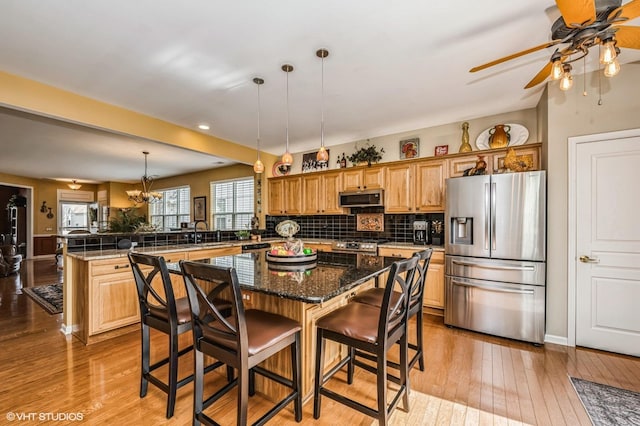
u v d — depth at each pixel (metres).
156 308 1.77
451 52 2.24
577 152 2.62
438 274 3.44
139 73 2.49
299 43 2.10
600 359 2.39
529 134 3.37
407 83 2.75
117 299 2.92
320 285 1.62
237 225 6.22
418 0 1.70
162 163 6.12
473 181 2.99
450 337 2.86
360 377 2.15
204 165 6.34
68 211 8.97
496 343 2.71
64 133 4.06
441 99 3.12
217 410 1.77
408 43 2.12
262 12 1.78
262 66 2.41
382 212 4.48
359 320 1.65
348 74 2.56
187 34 1.99
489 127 3.61
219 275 1.32
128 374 2.17
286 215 5.51
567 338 2.64
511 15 1.83
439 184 3.71
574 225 2.62
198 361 1.52
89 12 1.76
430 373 2.18
